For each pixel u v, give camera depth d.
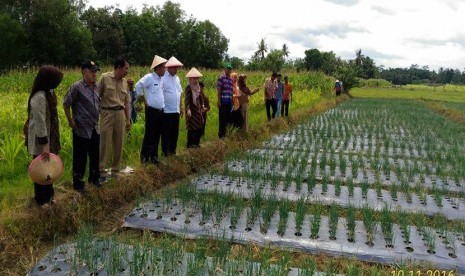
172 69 8.18
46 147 5.04
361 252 5.03
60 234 5.37
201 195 6.55
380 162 10.13
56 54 45.94
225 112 10.77
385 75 121.44
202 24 72.19
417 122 19.14
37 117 4.93
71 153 8.27
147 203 6.35
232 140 10.80
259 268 4.33
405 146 12.70
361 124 17.78
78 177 6.03
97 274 4.22
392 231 5.68
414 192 7.71
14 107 11.84
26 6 44.22
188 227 5.55
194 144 9.52
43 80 5.01
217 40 73.19
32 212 5.25
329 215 6.11
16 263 4.61
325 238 5.39
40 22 44.16
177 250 4.61
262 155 10.19
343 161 9.20
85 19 57.31
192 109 9.23
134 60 58.91
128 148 9.04
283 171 8.74
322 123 17.62
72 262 4.45
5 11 42.88
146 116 7.68
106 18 57.59
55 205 5.48
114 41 55.19
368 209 5.96
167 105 8.23
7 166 7.34
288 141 12.45
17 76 20.80
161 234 5.41
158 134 7.82
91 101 5.91
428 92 58.53
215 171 8.30
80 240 4.71
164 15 74.19
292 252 5.04
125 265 4.40
